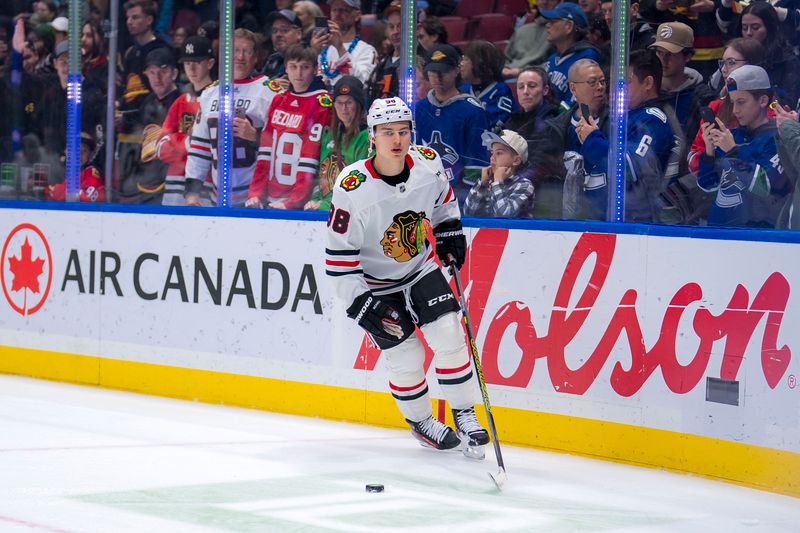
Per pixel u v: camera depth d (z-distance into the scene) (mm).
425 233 8422
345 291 8188
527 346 8953
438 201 8477
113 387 11820
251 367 10719
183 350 11211
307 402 10328
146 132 12141
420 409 8672
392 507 6816
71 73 12602
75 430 9359
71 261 12156
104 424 9688
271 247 10523
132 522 6293
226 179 11508
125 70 12203
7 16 13148
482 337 9250
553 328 8781
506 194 10250
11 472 7637
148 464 8016
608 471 8094
